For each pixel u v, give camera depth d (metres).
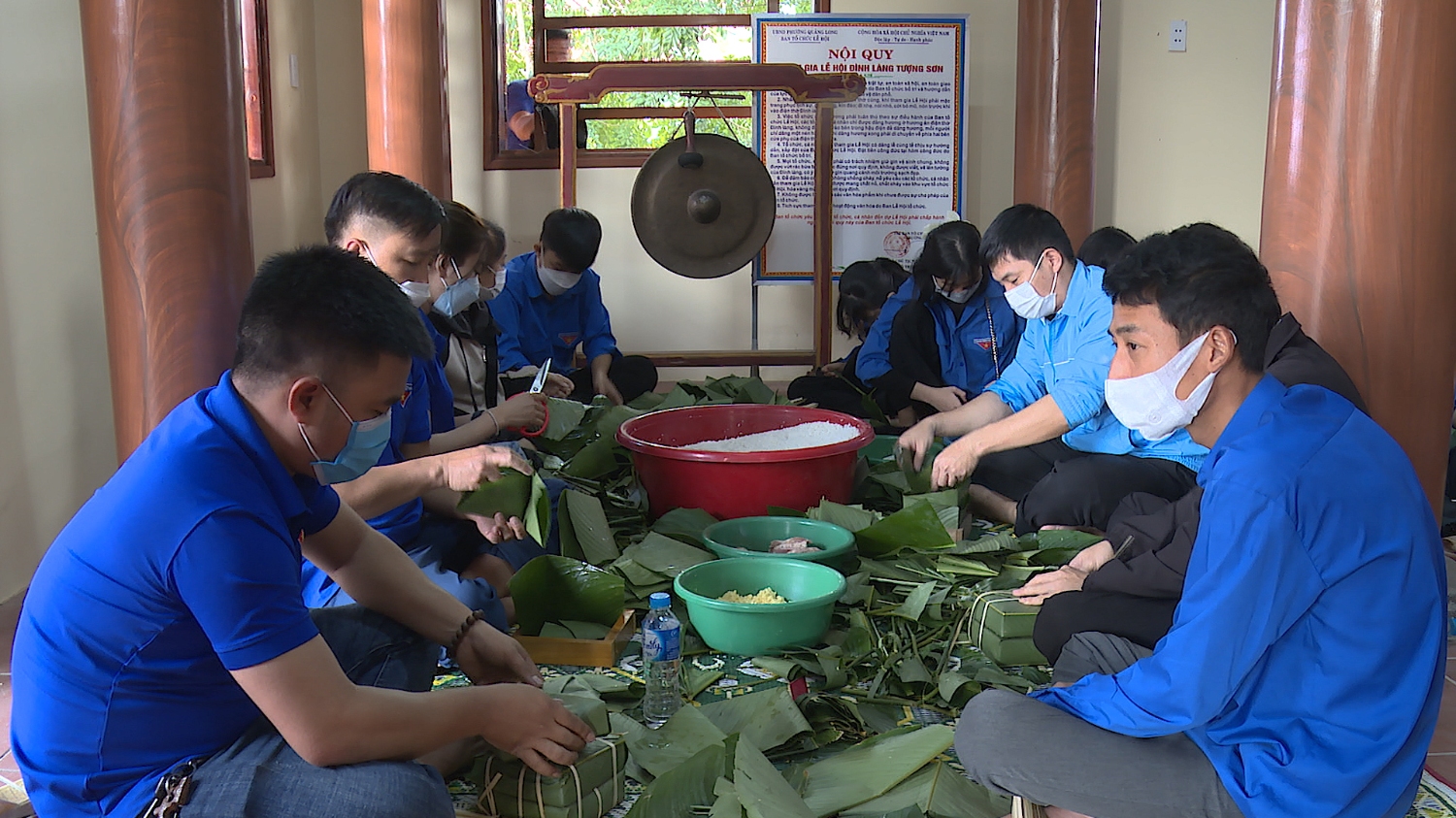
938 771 1.81
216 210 2.67
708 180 5.05
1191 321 1.40
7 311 2.93
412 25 4.95
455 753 1.85
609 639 2.34
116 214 2.64
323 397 1.42
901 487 3.25
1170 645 1.40
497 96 5.93
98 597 1.38
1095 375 2.79
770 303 6.12
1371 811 1.36
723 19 5.85
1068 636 2.12
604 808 1.79
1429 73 2.39
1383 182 2.46
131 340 2.67
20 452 3.00
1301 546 1.32
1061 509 2.96
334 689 1.41
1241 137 6.02
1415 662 1.34
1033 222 2.88
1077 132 5.28
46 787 1.42
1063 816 1.60
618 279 6.07
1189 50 5.96
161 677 1.42
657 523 2.91
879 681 2.20
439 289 2.66
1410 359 2.51
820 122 5.34
